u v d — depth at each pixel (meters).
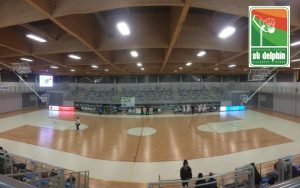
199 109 31.19
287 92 29.28
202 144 15.58
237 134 18.23
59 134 18.53
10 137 17.30
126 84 35.34
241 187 6.93
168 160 12.58
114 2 4.52
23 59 13.91
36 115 28.92
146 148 14.83
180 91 34.72
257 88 34.09
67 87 36.50
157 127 21.48
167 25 7.44
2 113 30.33
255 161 12.19
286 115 28.44
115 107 31.84
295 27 6.11
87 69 20.78
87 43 7.28
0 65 18.69
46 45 9.22
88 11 4.67
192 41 7.71
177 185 9.57
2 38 7.70
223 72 28.17
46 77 27.55
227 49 8.27
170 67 19.06
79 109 33.88
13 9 5.41
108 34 7.92
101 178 10.28
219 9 4.71
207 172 10.92
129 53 12.73
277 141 15.97
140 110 30.47
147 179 10.21
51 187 7.25
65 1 4.76
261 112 31.19
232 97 34.34
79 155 13.40
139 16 7.46
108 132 19.39
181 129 20.45
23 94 35.12
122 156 13.27
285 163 6.86
